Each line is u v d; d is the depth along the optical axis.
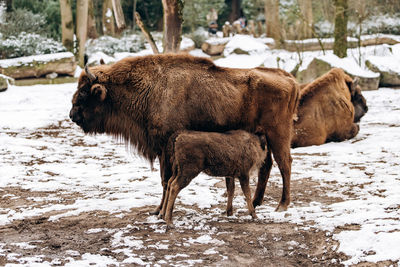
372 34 28.47
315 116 10.98
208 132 5.68
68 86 20.41
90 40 28.03
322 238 4.90
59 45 23.95
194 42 30.27
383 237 4.46
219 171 5.67
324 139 11.14
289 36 29.12
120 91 6.07
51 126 13.73
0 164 9.23
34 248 4.89
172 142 5.68
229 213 6.03
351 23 29.22
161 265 4.35
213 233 5.27
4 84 18.91
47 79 21.38
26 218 6.11
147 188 7.77
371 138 11.27
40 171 8.97
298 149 10.84
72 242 5.08
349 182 7.77
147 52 26.70
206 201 6.86
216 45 28.14
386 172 8.20
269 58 22.88
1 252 4.74
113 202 6.80
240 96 6.03
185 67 6.02
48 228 5.64
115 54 25.73
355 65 20.23
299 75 19.70
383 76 20.16
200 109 5.90
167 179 5.97
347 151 10.20
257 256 4.61
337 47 21.94
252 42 27.81
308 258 4.55
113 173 8.94
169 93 5.88
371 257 4.20
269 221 5.72
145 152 6.24
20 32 24.05
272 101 6.14
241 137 5.71
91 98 6.14
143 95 5.98
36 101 17.80
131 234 5.29
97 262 4.38
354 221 5.19
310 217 5.75
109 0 29.39
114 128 6.28
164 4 12.12
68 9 24.48
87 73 5.98
